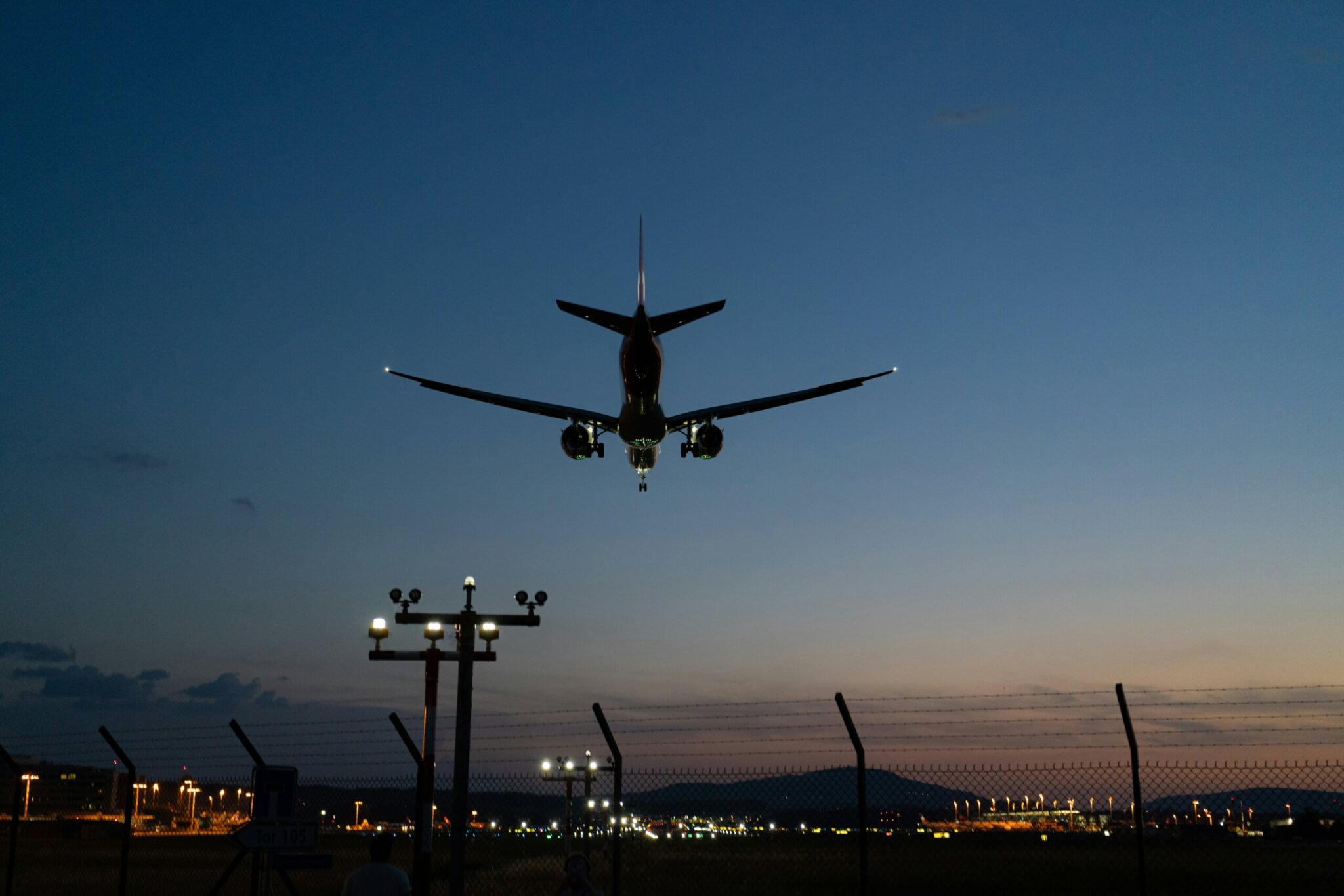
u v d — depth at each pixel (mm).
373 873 11430
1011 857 14461
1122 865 14211
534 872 22641
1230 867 13781
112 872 26141
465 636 18375
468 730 18000
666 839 15312
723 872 15250
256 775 12547
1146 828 14266
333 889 22062
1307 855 13711
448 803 18781
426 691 18266
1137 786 12117
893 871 14844
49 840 31297
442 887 21016
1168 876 13945
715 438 37219
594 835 22125
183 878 24703
